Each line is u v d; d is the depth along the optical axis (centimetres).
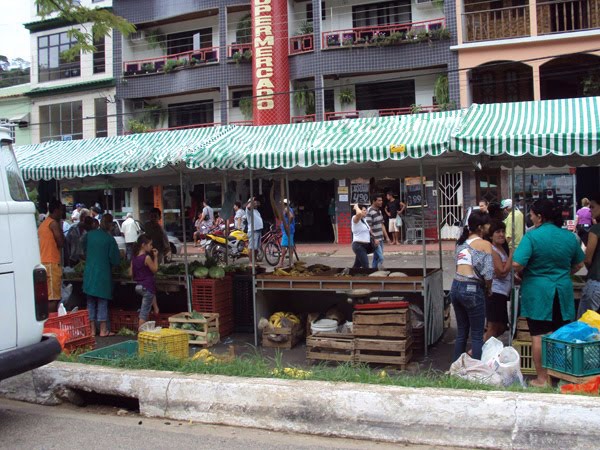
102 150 954
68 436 504
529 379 655
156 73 2709
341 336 741
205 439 491
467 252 647
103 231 941
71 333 745
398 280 791
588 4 2116
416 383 521
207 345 851
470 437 460
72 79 2891
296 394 510
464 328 668
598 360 539
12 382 624
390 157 711
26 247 531
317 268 942
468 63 2228
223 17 2591
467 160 869
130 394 565
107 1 2798
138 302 1010
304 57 2422
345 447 470
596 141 625
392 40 2308
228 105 2628
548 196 2208
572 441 434
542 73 2241
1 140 538
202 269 915
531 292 601
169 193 2811
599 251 654
